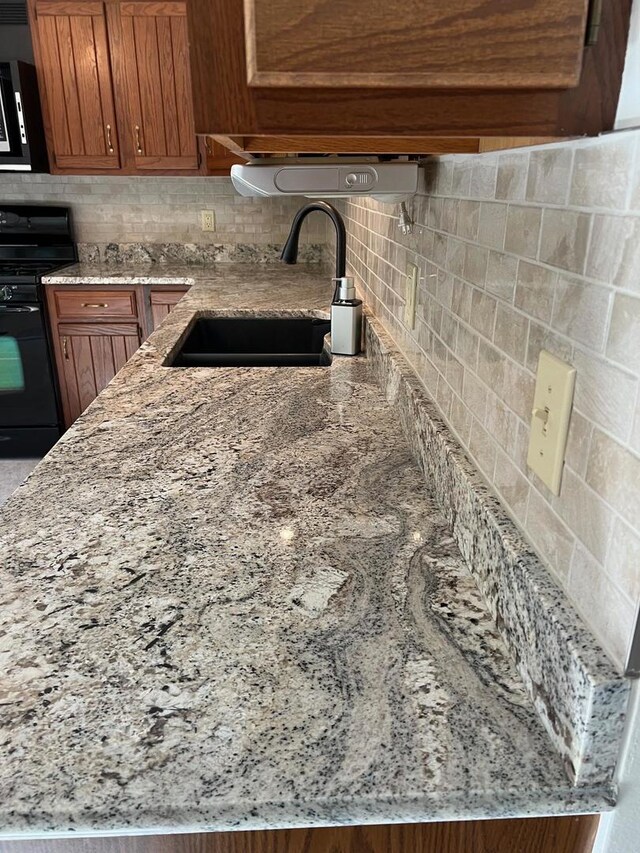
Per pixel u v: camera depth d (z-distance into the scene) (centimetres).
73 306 317
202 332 223
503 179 71
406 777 50
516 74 46
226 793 49
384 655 62
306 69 46
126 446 111
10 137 289
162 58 291
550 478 58
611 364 48
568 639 51
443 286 99
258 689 58
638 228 45
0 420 327
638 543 45
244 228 358
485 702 57
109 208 353
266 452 109
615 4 45
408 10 45
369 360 164
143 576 74
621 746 49
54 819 48
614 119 48
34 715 55
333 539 82
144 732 54
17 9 288
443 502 88
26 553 79
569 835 54
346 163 119
